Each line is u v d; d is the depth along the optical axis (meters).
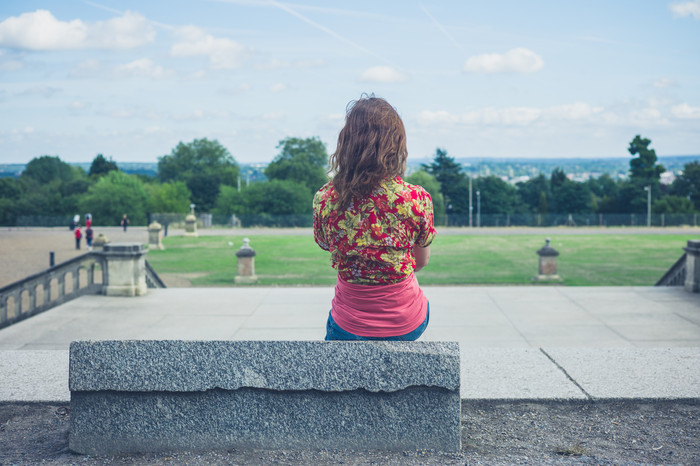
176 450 2.68
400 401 2.62
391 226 2.38
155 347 2.67
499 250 28.80
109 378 2.66
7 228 55.81
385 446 2.65
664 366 4.04
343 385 2.61
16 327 8.02
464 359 4.32
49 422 3.19
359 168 2.33
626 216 74.56
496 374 3.91
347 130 2.38
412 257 2.51
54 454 2.73
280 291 10.98
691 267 10.52
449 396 2.62
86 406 2.68
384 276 2.46
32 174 108.62
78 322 8.32
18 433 3.04
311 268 20.41
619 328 7.91
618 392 3.49
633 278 17.36
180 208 78.44
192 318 8.58
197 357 2.65
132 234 44.19
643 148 100.81
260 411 2.65
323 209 2.45
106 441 2.69
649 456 2.71
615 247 30.86
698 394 3.44
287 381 2.62
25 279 9.98
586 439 2.93
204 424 2.67
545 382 3.71
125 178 77.19
